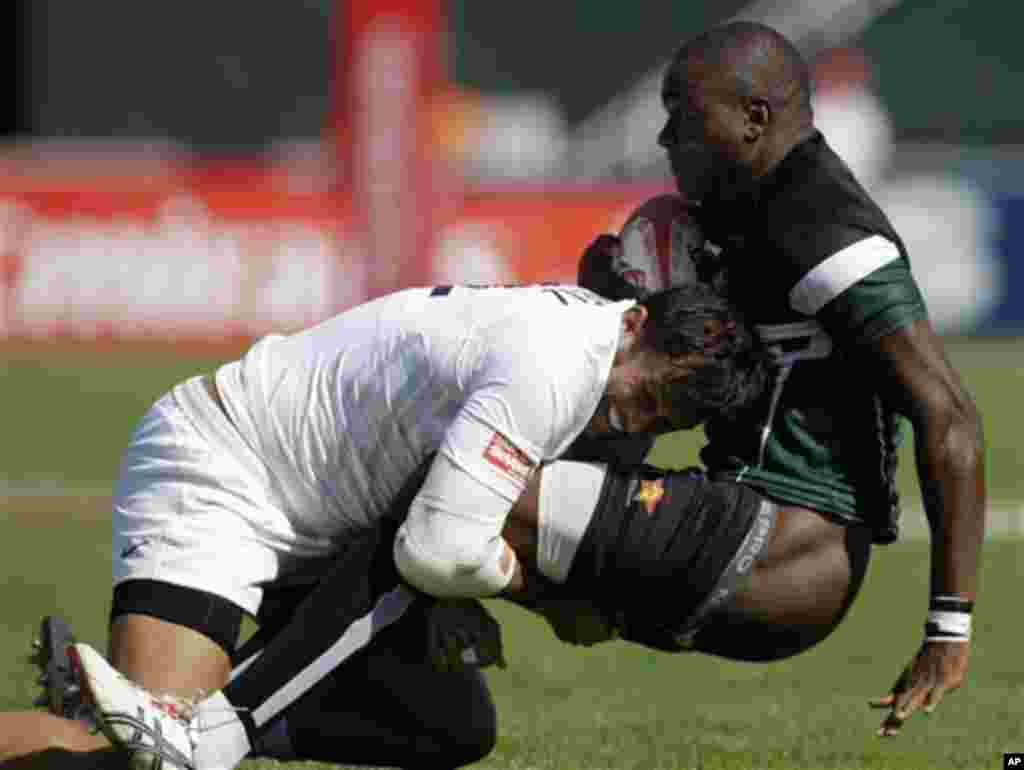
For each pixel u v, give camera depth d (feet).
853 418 59.11
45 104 265.75
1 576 111.04
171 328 217.36
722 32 60.64
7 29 265.34
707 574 57.11
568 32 262.26
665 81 61.36
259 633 59.82
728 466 60.03
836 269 57.11
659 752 70.54
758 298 59.36
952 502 56.03
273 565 57.62
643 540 56.75
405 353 56.44
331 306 216.54
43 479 144.46
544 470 57.00
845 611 59.62
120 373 197.47
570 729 75.10
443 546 54.08
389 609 55.77
